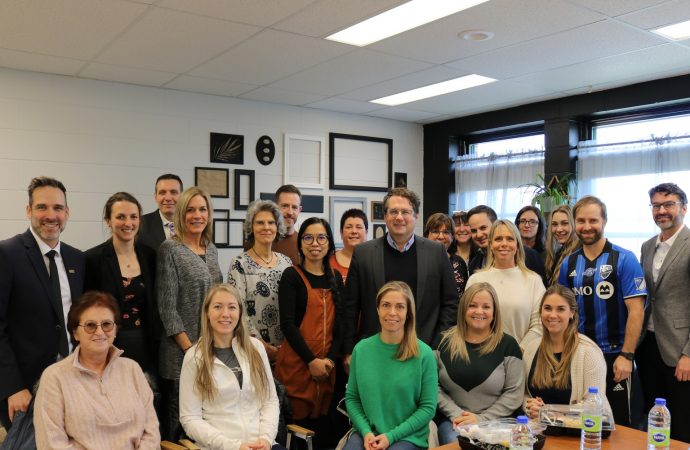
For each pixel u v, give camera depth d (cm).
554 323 250
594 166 565
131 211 274
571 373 249
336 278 321
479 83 518
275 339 318
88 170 495
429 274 296
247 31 381
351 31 389
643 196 535
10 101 462
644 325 321
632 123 553
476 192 671
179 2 332
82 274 273
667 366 306
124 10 343
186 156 546
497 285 302
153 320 279
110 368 236
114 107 508
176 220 291
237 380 255
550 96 567
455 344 272
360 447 249
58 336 261
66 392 222
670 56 436
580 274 301
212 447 242
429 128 710
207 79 502
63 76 484
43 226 261
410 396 257
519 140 650
